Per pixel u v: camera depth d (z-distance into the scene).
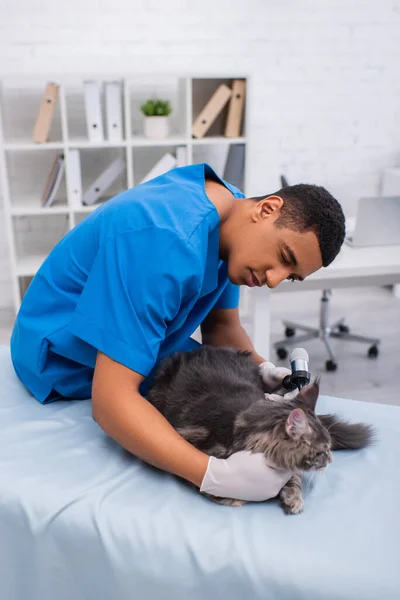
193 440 1.16
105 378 1.14
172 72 3.14
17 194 3.51
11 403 1.44
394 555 0.98
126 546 1.04
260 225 1.20
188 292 1.21
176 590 1.02
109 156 3.58
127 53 3.44
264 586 0.97
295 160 3.87
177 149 3.30
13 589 1.15
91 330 1.16
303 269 1.20
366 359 3.01
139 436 1.09
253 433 1.09
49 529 1.09
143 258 1.14
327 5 3.58
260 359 1.60
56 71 3.38
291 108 3.75
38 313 1.37
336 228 1.16
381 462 1.24
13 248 3.20
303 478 1.18
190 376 1.31
